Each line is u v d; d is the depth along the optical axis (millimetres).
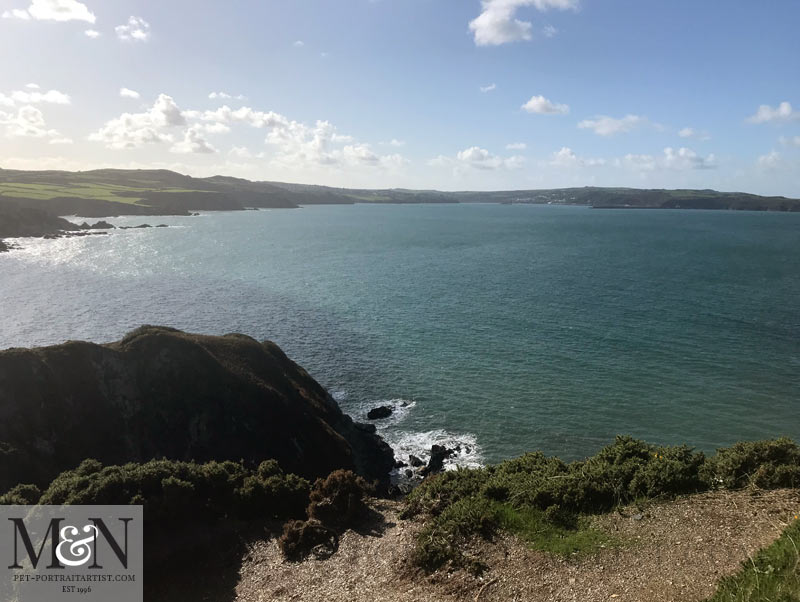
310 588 17266
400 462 40969
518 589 14984
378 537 19656
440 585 15898
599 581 14602
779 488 17688
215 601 17406
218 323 73000
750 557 13820
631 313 78188
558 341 65500
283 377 45688
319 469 37281
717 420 44562
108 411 36688
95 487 20453
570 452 40938
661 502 18328
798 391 49750
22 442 32719
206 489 22172
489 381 53875
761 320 73125
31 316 72938
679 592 13336
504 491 20438
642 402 48188
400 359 60312
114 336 65562
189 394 39031
